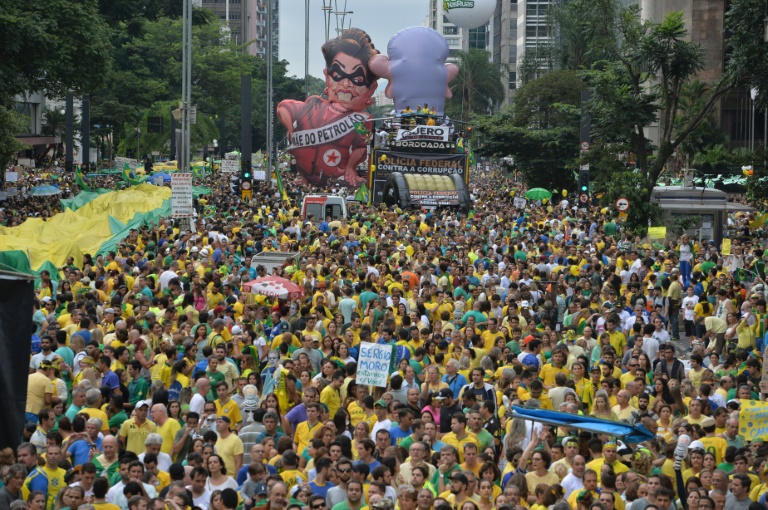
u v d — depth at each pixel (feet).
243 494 64.75
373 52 438.81
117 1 476.13
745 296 140.36
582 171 292.40
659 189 225.35
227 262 154.71
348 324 108.58
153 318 101.24
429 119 343.05
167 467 68.64
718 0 442.91
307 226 204.74
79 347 92.17
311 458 69.31
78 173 301.02
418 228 220.84
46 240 165.89
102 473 66.64
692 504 58.70
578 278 144.97
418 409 80.89
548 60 545.85
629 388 83.97
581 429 62.39
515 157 404.98
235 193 351.05
